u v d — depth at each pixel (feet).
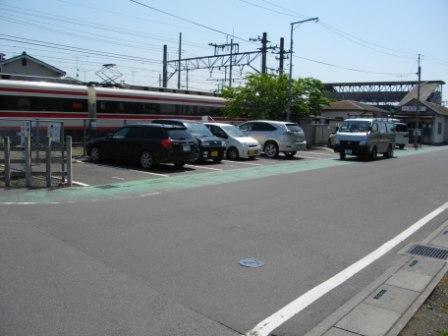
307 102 112.47
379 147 84.23
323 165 69.72
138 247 23.20
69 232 25.66
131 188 41.57
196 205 34.47
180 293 17.51
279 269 20.70
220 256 22.21
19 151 42.39
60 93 86.28
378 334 14.57
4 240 23.73
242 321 15.46
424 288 18.63
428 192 45.16
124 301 16.58
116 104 95.71
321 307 16.80
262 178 51.57
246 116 114.73
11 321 14.82
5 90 79.10
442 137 187.21
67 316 15.25
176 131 55.26
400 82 231.50
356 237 26.91
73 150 72.90
